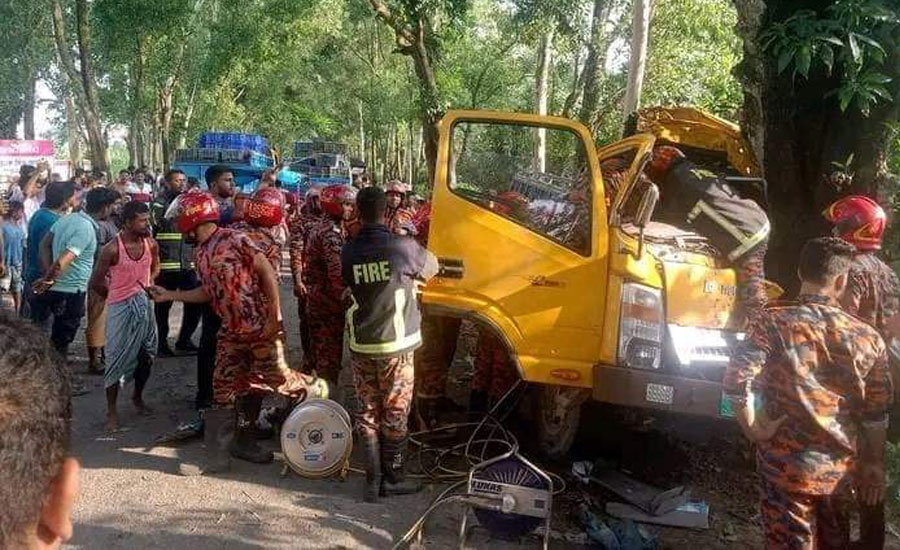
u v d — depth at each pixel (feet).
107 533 14.74
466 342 29.91
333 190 21.85
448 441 20.21
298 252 24.06
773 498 11.83
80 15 80.53
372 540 15.15
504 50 89.81
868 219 15.29
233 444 18.56
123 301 20.06
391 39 140.67
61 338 24.59
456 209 17.54
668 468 19.35
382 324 16.46
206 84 116.88
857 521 16.89
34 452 3.40
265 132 186.19
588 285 16.81
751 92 21.03
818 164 20.93
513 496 14.80
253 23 108.68
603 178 18.85
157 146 141.59
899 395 16.44
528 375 16.88
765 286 18.30
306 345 24.00
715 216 17.35
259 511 15.96
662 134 21.38
